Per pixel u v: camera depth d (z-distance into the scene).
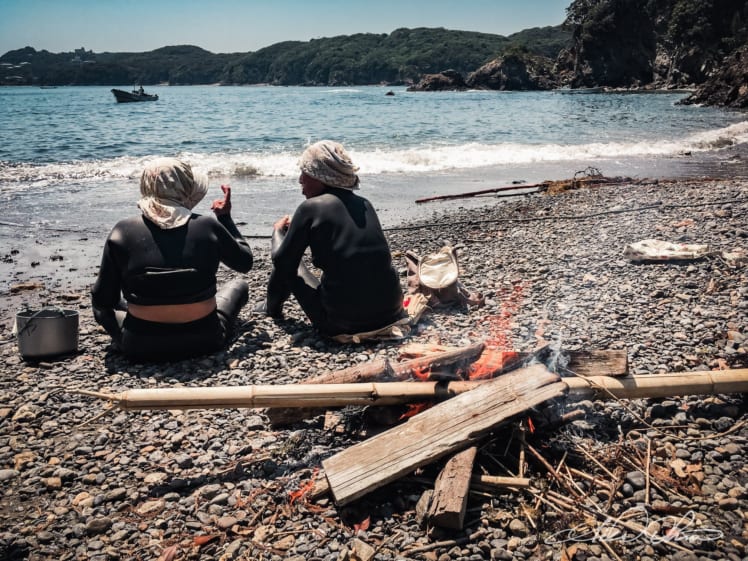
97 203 14.01
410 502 3.55
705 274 7.37
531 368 4.16
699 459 3.81
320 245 5.76
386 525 3.39
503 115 47.22
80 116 46.22
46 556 3.29
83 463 4.10
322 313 5.98
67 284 8.70
